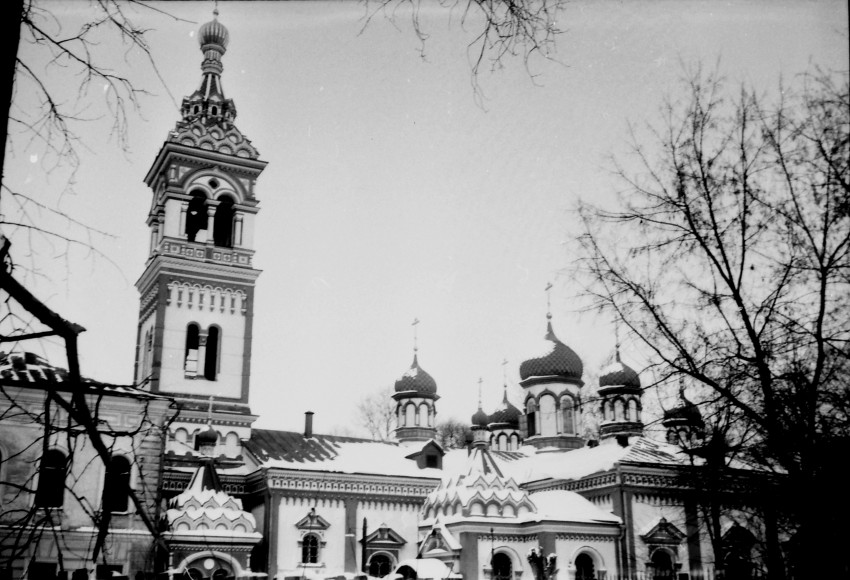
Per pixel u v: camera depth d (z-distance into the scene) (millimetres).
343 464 53625
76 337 6023
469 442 66750
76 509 32969
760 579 14781
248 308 55625
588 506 47844
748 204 12438
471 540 45188
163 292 53469
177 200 55281
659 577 46219
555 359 65562
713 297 12719
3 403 27828
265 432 56219
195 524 42281
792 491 11461
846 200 10500
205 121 57719
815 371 11234
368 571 50844
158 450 35969
